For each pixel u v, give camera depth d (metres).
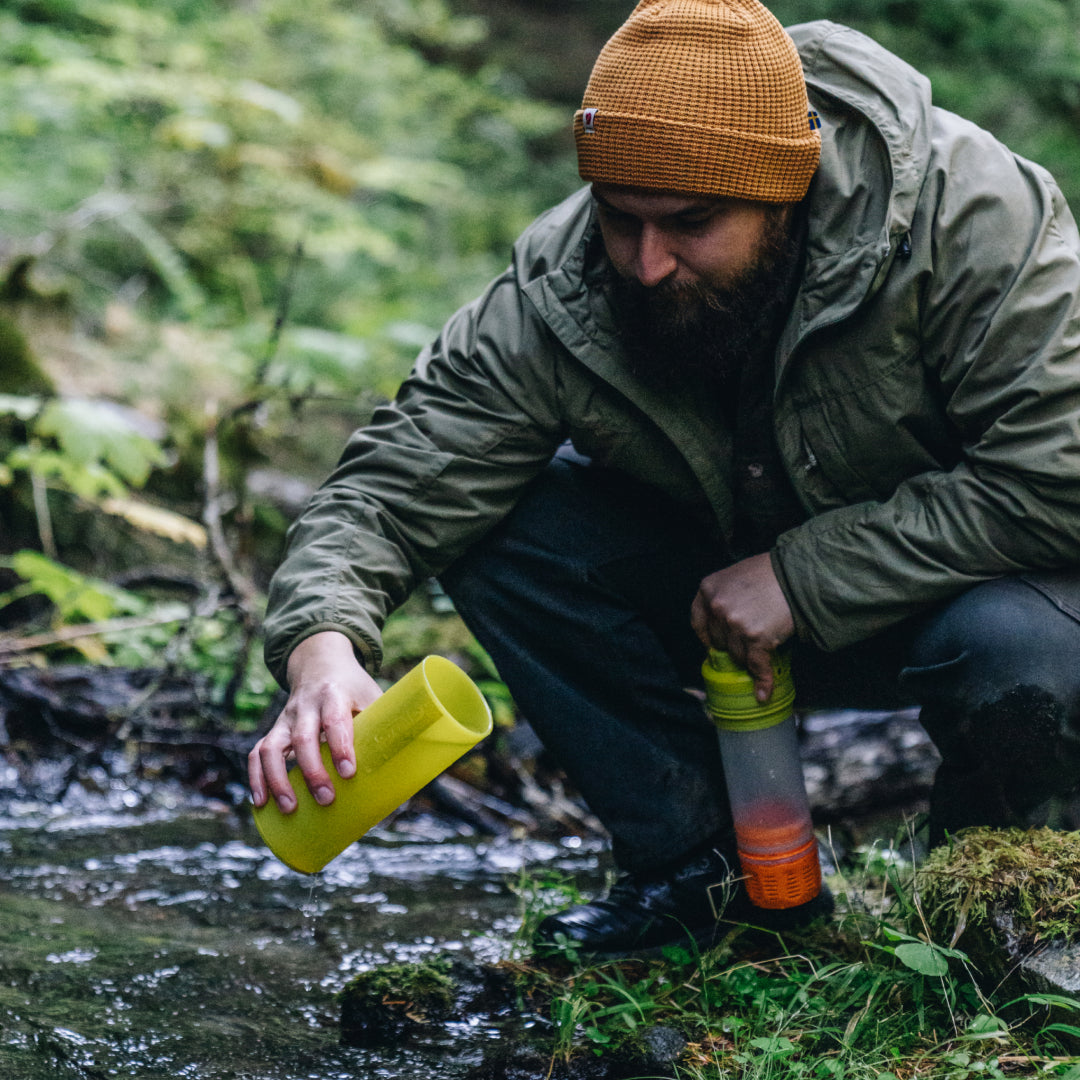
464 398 1.81
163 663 3.44
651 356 1.70
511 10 10.77
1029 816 1.71
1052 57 5.90
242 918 2.15
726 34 1.54
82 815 2.71
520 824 2.84
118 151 6.17
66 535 4.05
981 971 1.56
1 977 1.79
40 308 4.39
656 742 1.84
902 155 1.61
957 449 1.73
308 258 6.81
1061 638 1.61
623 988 1.70
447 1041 1.64
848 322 1.64
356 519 1.76
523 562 1.87
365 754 1.49
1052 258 1.60
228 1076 1.55
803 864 1.74
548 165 9.23
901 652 1.84
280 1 7.06
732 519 1.84
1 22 6.20
